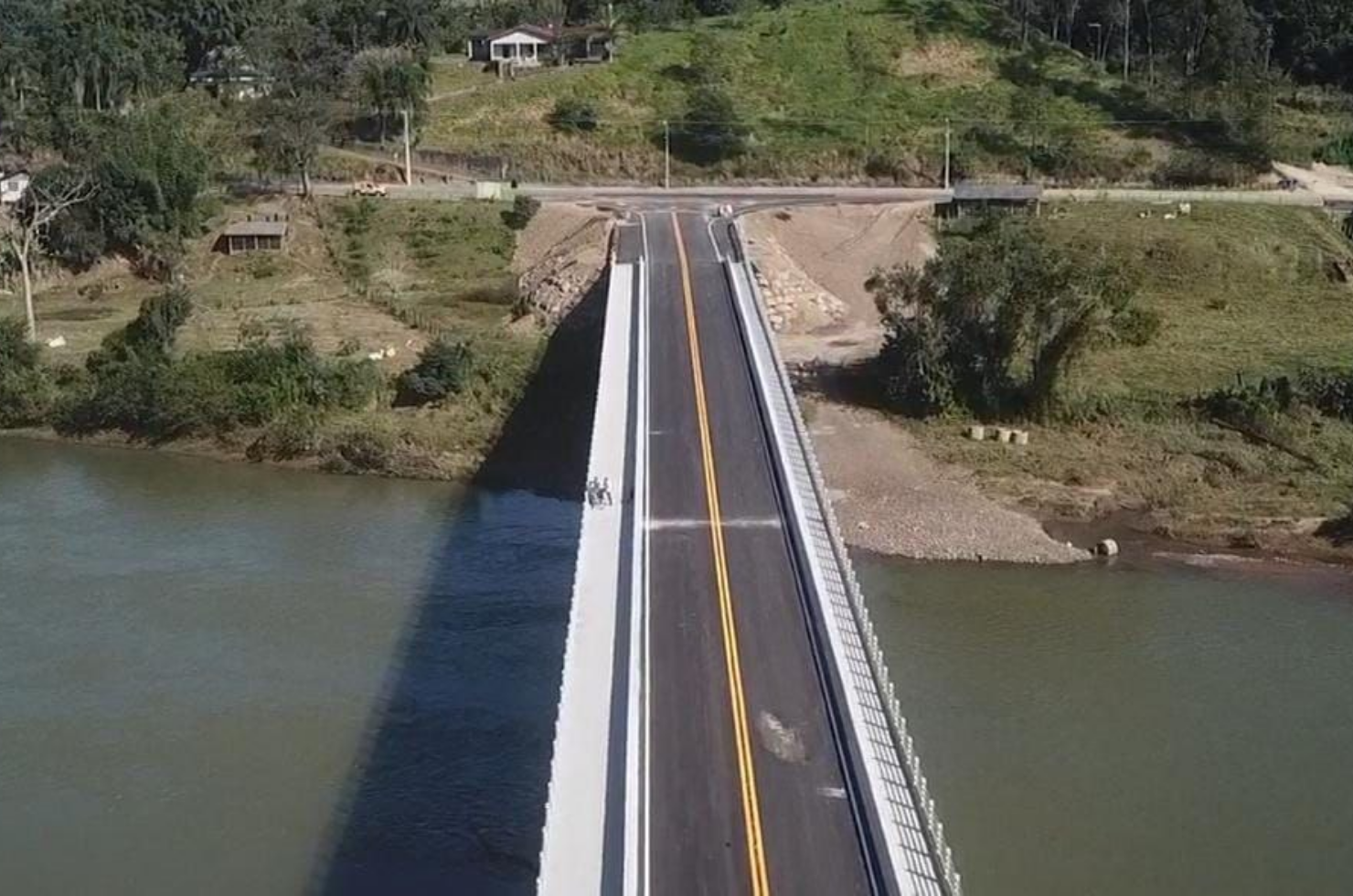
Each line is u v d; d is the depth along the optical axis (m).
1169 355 83.06
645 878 30.52
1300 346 84.81
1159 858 38.91
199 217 104.25
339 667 49.91
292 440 72.31
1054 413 73.81
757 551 47.66
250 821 40.88
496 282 95.25
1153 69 138.75
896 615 54.34
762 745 35.81
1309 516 63.62
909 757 34.50
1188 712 46.78
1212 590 57.09
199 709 47.06
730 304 77.69
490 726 45.91
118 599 55.53
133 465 72.50
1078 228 102.12
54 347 85.12
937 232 102.88
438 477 70.31
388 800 41.88
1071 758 43.81
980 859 38.72
